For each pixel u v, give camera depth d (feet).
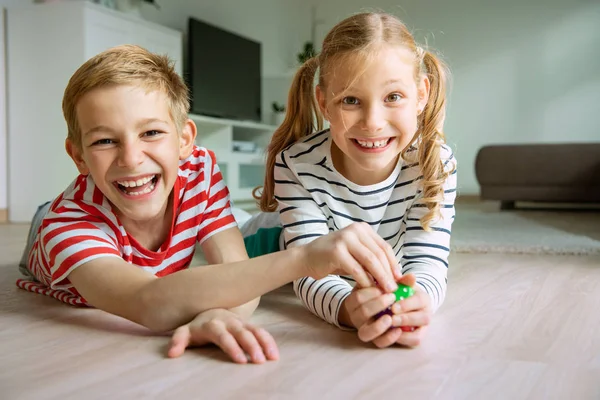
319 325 2.81
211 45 13.64
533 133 16.72
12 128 9.70
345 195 3.27
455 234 6.99
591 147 11.54
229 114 14.49
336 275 3.07
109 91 2.55
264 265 2.41
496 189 12.18
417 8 17.60
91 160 2.64
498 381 1.99
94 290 2.62
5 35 9.61
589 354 2.31
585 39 16.12
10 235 7.36
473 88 17.16
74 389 1.94
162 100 2.70
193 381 2.00
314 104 3.61
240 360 2.19
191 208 3.14
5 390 1.94
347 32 2.81
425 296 2.44
